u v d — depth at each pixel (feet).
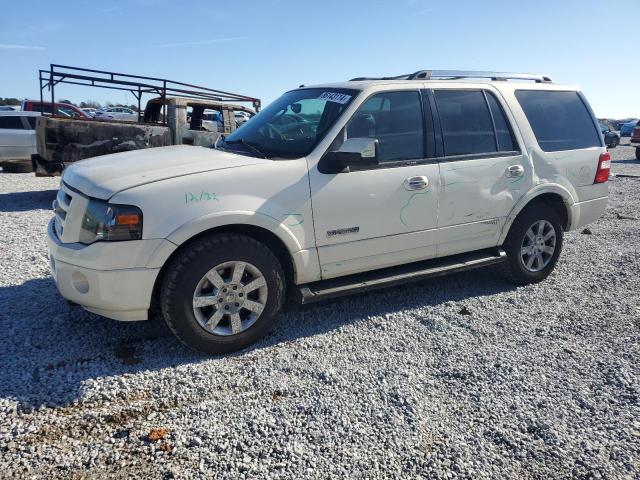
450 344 12.68
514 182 15.88
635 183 42.57
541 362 11.84
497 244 16.12
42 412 9.50
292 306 14.89
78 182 11.69
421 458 8.59
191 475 8.05
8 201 32.50
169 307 11.15
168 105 34.30
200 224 11.10
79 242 11.27
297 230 12.33
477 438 9.10
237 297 11.83
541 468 8.43
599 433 9.30
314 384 10.71
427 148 14.37
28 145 47.19
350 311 14.65
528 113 16.67
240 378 10.88
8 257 18.92
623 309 14.98
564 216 17.84
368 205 13.24
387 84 14.05
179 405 9.93
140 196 10.80
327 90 14.64
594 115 18.53
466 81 15.64
